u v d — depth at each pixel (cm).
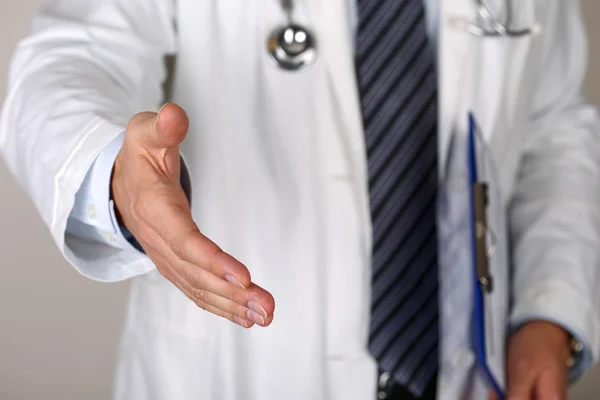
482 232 93
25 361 170
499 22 106
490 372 92
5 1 154
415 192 97
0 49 155
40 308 168
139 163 58
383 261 97
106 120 71
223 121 97
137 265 72
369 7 94
